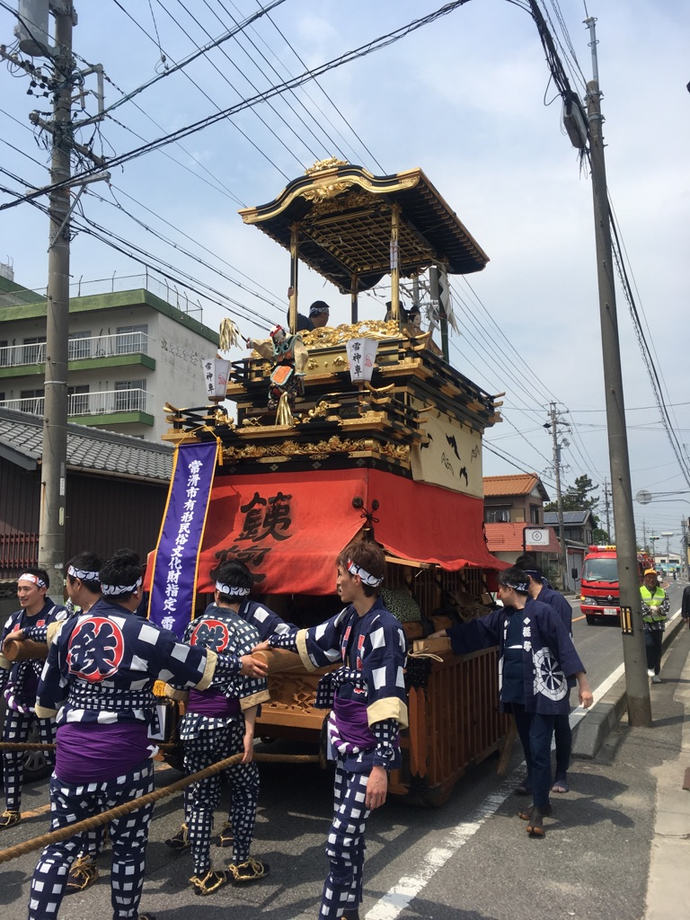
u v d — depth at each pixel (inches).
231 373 274.7
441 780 201.3
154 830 192.9
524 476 1611.7
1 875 162.7
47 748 166.7
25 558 455.8
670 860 169.5
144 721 121.8
